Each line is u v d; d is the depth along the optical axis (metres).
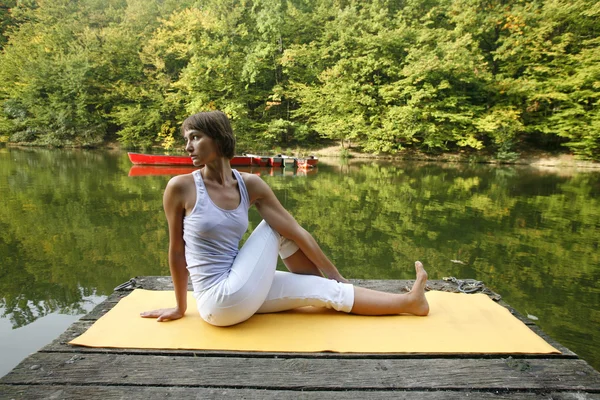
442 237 4.87
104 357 1.39
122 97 20.55
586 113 15.00
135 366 1.33
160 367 1.33
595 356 2.33
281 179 10.34
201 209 1.51
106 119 20.73
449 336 1.57
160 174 10.51
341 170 12.92
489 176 11.87
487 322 1.70
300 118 20.20
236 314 1.53
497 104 16.48
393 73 17.17
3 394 1.17
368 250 4.28
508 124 15.52
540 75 16.41
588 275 3.62
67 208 6.04
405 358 1.42
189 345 1.45
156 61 20.19
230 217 1.55
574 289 3.30
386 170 13.09
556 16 15.68
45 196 7.00
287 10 20.09
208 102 18.70
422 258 4.04
